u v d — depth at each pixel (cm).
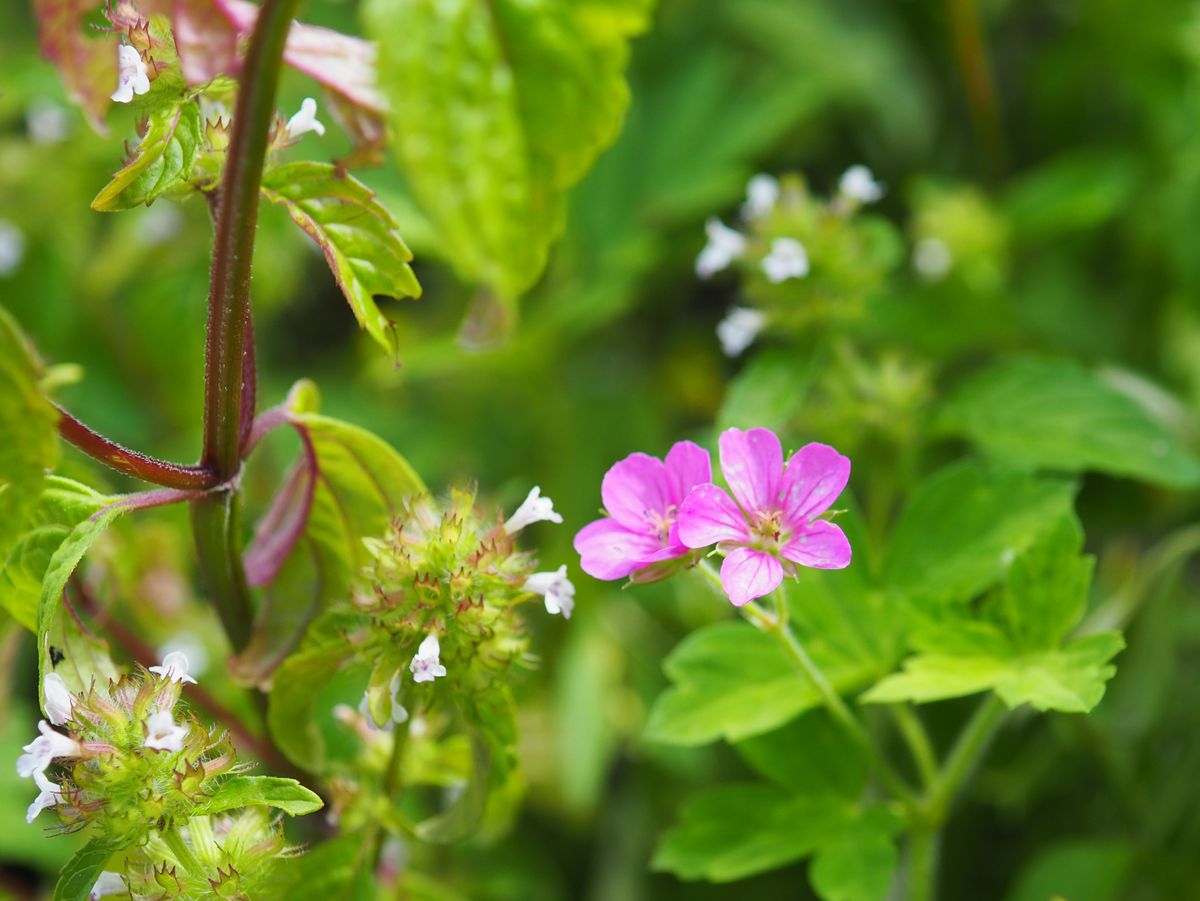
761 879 40
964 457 41
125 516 33
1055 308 46
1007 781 39
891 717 38
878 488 38
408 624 30
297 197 29
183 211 43
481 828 32
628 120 51
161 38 29
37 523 29
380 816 31
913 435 38
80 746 28
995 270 43
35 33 51
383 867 34
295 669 30
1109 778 38
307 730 31
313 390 31
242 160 29
